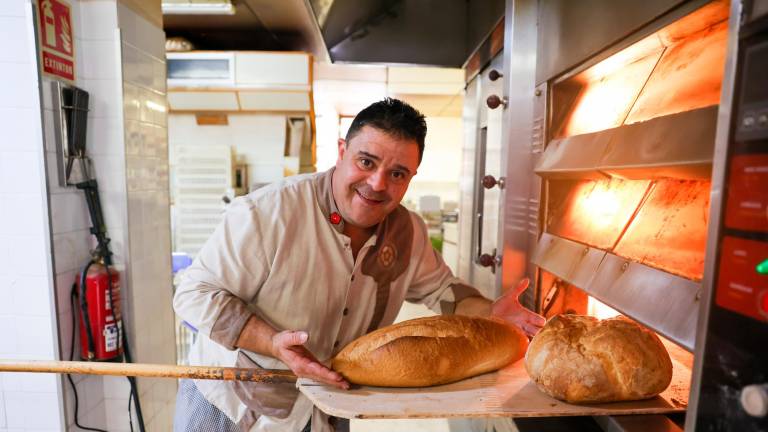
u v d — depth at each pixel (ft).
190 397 4.59
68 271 6.21
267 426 4.24
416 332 3.07
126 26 6.60
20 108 5.64
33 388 6.14
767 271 1.45
